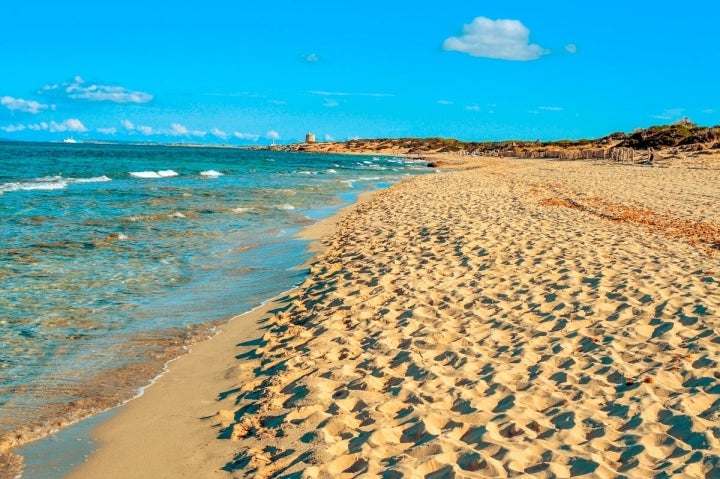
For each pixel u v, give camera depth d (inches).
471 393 207.2
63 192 1000.9
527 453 163.8
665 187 1061.1
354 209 859.4
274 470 164.2
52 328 307.1
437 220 637.3
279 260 493.4
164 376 248.8
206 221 714.2
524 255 435.8
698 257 423.8
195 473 170.1
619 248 457.1
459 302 323.3
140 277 422.3
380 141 7411.4
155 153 3907.5
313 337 282.4
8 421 206.1
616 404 194.2
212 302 363.6
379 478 153.4
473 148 5792.3
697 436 168.9
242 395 225.0
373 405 200.7
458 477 150.3
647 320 283.9
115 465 176.9
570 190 1015.0
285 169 2256.4
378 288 358.9
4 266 434.6
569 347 252.1
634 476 150.6
